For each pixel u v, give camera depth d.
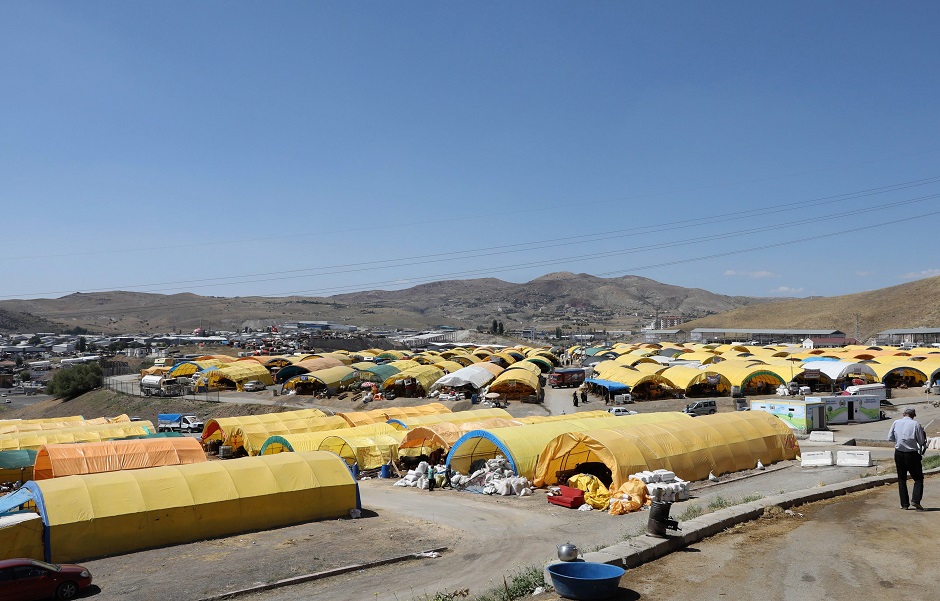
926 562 13.64
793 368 89.00
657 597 12.14
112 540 25.45
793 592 12.19
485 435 38.44
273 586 20.61
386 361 130.12
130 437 59.53
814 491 21.02
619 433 35.50
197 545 26.45
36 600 19.41
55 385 130.00
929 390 87.56
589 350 170.00
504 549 24.14
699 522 16.73
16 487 45.97
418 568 22.12
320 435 48.69
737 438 40.06
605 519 28.75
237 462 31.06
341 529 28.56
